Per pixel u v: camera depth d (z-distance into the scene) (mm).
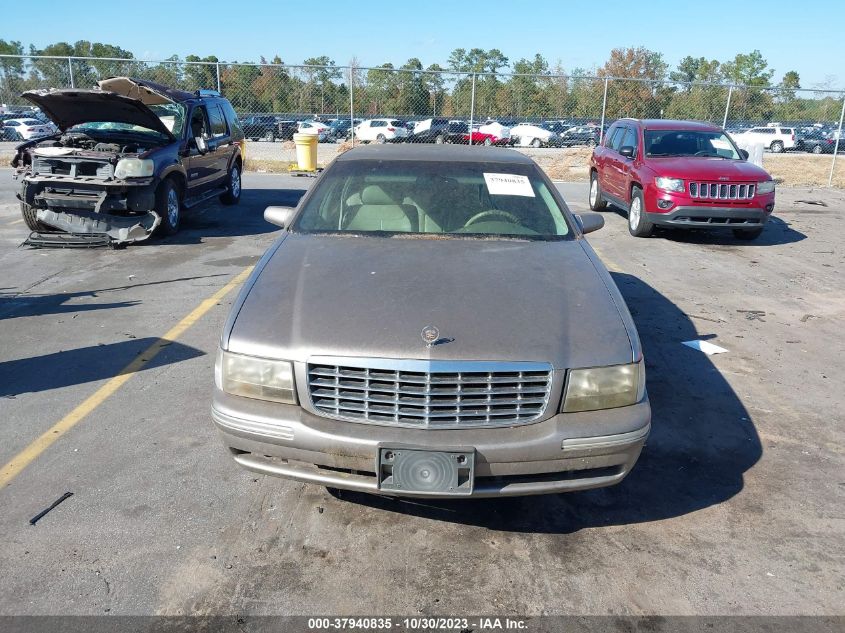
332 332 2824
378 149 4867
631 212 10203
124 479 3396
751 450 3869
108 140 9289
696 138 10406
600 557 2928
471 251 3643
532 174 4535
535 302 3088
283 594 2656
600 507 3293
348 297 3070
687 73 75250
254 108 22141
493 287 3199
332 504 3246
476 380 2693
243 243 8961
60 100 8453
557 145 30172
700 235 10398
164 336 5410
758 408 4410
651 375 4910
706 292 7176
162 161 8750
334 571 2795
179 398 4316
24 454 3607
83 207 8414
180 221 10133
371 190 4223
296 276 3307
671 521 3191
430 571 2816
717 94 24047
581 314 3043
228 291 6668
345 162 4559
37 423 3959
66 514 3105
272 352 2807
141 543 2920
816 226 11570
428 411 2682
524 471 2717
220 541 2951
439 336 2775
